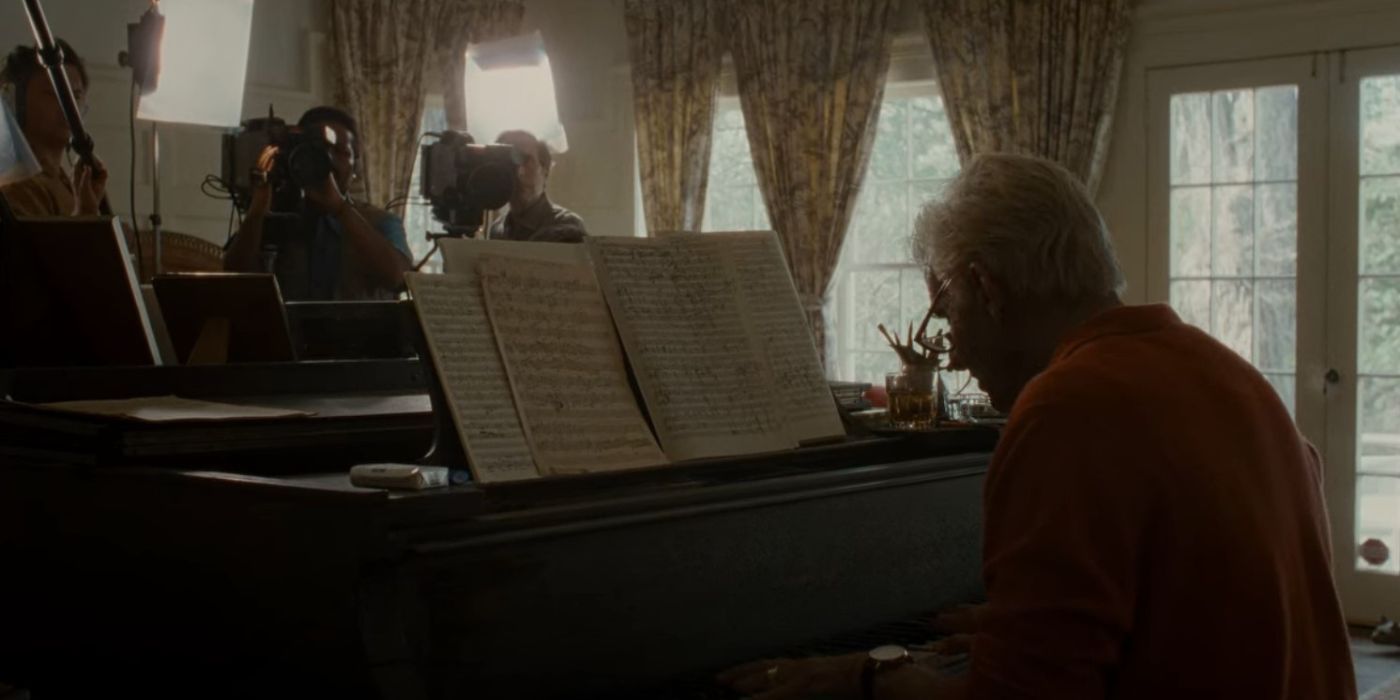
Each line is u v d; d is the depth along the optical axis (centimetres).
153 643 172
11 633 196
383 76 686
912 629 204
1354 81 564
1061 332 156
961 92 635
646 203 716
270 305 228
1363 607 570
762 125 686
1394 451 566
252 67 657
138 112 349
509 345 168
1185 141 602
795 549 192
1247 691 136
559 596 160
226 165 355
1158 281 608
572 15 745
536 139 487
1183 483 136
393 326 256
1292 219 581
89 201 282
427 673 147
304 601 149
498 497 165
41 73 306
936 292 171
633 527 169
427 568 147
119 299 214
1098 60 605
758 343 201
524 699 156
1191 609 135
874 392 406
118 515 176
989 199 154
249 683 157
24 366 216
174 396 200
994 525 140
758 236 210
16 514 192
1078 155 608
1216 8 589
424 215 717
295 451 190
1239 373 152
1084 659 131
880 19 660
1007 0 622
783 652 189
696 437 185
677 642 174
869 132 665
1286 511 149
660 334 188
